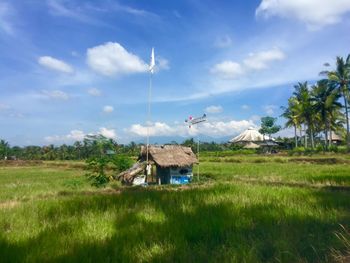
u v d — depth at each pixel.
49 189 19.72
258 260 4.77
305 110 58.38
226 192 11.27
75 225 6.79
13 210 8.71
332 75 53.38
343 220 7.06
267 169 30.38
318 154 51.75
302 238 5.80
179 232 6.17
